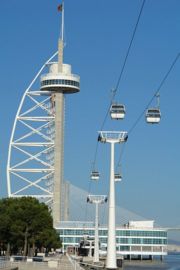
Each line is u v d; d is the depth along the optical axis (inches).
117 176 4643.2
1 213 6973.4
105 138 3622.0
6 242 6919.3
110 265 3518.7
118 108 3006.9
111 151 3614.7
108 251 3540.8
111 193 3580.2
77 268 4598.9
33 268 4643.2
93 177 5482.3
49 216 7495.1
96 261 7391.7
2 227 6717.5
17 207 7012.8
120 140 3592.5
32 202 7263.8
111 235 3548.2
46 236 7111.2
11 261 5014.8
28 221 6968.5
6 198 7445.9
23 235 6855.3
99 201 7416.3
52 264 4869.6
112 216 3558.1
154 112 2992.1
